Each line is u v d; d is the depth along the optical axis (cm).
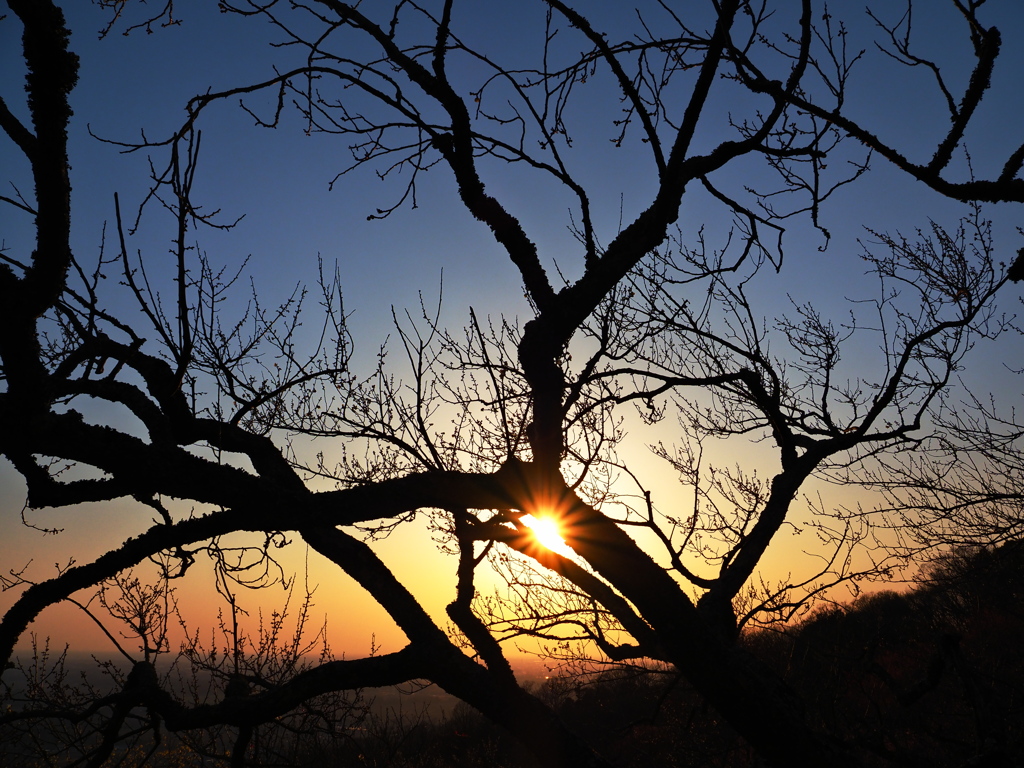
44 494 268
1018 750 316
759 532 416
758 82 294
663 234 297
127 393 356
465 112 306
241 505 263
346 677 307
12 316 221
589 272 296
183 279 244
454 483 271
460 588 309
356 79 306
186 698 557
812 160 347
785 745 261
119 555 290
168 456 254
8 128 224
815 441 482
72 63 216
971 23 329
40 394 234
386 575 322
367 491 271
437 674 297
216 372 359
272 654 664
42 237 224
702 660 258
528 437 284
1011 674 762
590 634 474
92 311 284
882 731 411
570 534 260
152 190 244
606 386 406
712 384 306
